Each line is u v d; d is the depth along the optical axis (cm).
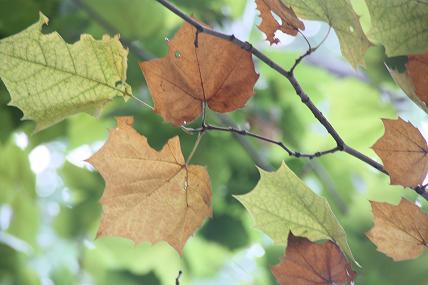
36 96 166
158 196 168
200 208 169
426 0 166
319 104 388
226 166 352
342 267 166
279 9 167
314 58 398
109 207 167
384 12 167
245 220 373
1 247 361
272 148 361
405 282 283
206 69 167
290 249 166
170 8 165
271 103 363
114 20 308
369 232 168
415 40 168
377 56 305
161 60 166
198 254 388
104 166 166
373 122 376
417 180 166
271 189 168
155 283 393
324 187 362
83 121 344
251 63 167
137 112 325
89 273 399
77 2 302
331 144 375
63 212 376
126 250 385
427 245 168
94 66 166
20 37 164
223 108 169
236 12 351
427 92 168
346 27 169
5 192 361
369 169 376
